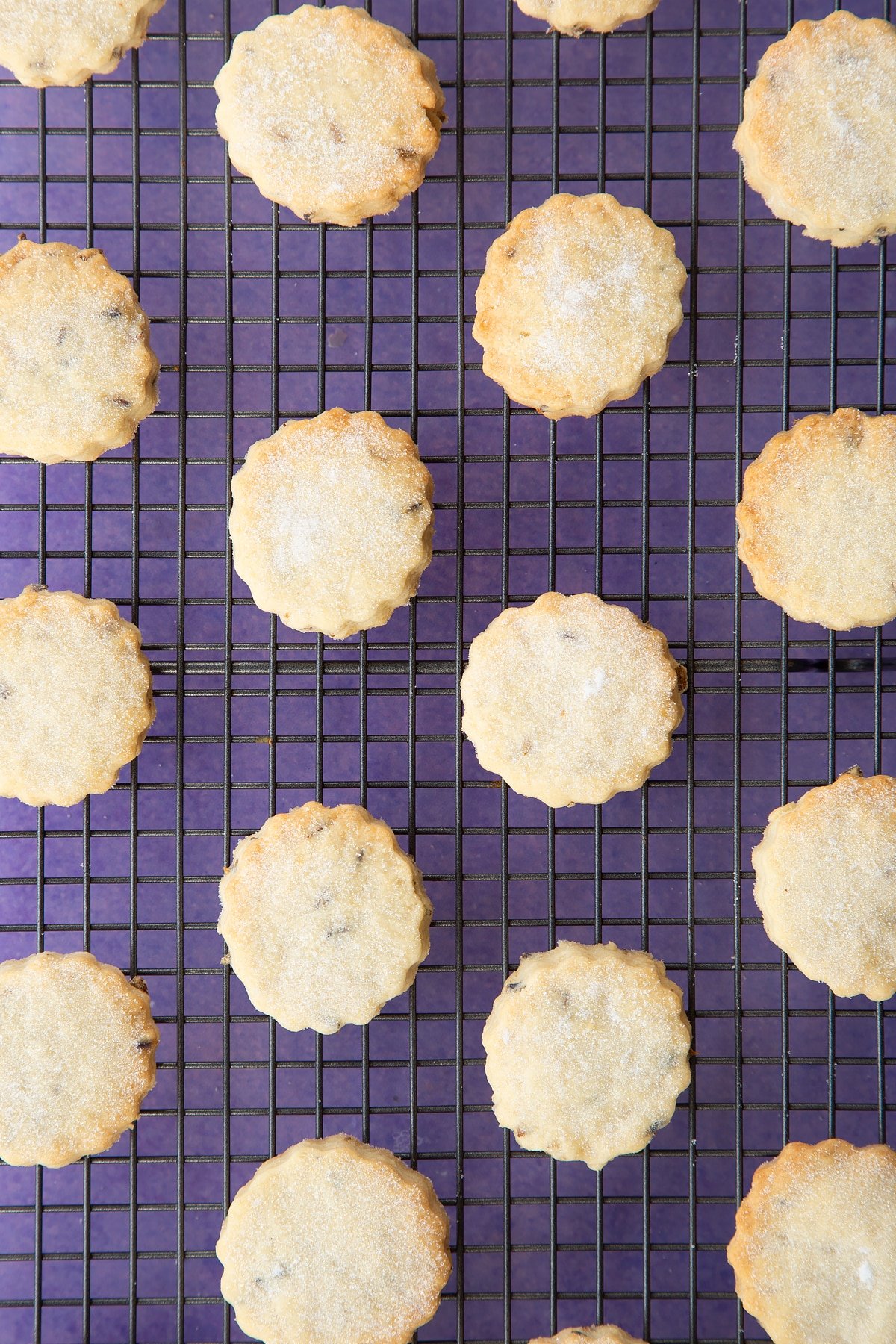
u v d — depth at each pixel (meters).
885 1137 0.64
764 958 0.68
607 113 0.68
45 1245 0.67
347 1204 0.63
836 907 0.63
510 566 0.68
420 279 0.68
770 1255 0.62
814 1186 0.63
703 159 0.68
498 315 0.63
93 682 0.63
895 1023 0.68
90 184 0.65
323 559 0.63
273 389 0.65
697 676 0.67
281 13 0.66
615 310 0.63
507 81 0.64
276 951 0.63
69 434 0.63
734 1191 0.68
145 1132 0.68
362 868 0.63
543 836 0.68
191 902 0.68
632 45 0.68
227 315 0.65
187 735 0.67
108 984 0.63
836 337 0.65
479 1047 0.68
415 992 0.65
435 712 0.68
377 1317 0.62
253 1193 0.63
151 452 0.68
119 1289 0.68
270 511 0.63
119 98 0.68
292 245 0.68
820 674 0.67
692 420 0.65
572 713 0.63
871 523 0.63
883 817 0.63
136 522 0.65
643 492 0.65
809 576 0.63
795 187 0.63
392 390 0.68
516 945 0.68
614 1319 0.68
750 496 0.63
